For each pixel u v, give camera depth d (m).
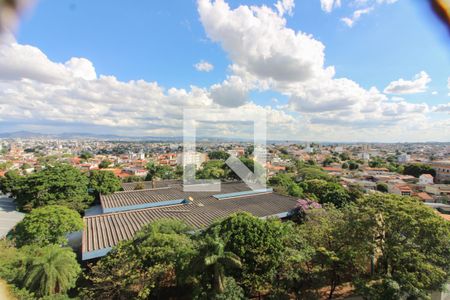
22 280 7.15
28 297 6.66
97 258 10.44
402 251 8.22
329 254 8.62
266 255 7.86
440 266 8.24
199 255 7.41
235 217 8.86
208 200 18.09
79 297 7.57
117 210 16.05
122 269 7.57
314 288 8.52
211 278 7.30
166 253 7.87
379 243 8.88
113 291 7.73
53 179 20.02
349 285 10.03
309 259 8.43
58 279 7.33
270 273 7.83
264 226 8.59
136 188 24.25
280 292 7.92
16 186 21.44
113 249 8.92
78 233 14.32
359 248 8.83
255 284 7.68
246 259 7.95
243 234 8.20
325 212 12.94
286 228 9.33
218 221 9.57
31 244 10.37
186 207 16.28
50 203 19.11
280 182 26.64
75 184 20.36
